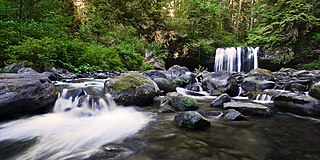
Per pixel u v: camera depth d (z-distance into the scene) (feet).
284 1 48.83
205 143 9.56
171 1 73.15
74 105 14.62
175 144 9.42
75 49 31.09
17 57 24.04
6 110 11.65
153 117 13.92
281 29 49.83
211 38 61.31
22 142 9.80
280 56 48.65
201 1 60.95
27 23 29.35
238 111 14.56
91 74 29.43
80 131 11.32
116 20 53.47
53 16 33.50
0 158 8.29
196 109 15.67
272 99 19.70
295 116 14.84
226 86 22.86
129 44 46.32
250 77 27.20
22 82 12.88
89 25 44.86
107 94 16.10
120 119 13.51
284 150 8.98
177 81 26.30
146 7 57.06
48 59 25.36
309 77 31.96
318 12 47.11
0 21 24.82
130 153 8.47
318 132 11.48
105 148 9.00
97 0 53.01
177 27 57.52
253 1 80.02
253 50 51.52
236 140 10.03
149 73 26.99
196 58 57.31
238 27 82.17
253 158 8.10
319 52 46.83
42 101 13.21
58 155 8.46
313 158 8.20
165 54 53.72
